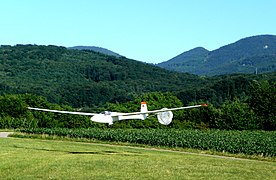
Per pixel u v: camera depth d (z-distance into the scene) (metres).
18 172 24.44
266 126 80.62
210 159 33.88
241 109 81.62
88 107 129.25
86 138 56.91
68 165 26.81
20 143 42.75
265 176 25.36
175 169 26.50
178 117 86.44
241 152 43.31
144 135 52.78
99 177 23.47
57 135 59.47
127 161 29.23
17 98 85.19
